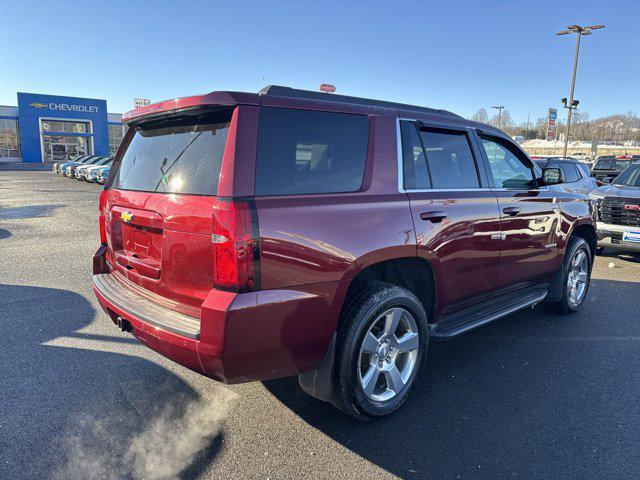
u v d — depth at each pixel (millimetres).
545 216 4504
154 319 2723
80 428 3000
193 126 2879
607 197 7965
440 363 4051
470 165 3881
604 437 2979
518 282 4363
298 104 2801
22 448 2785
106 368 3830
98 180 26422
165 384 3592
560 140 85312
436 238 3326
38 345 4262
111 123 55812
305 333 2652
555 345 4445
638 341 4555
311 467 2668
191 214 2604
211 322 2410
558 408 3322
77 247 8875
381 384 3283
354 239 2820
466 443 2906
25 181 28750
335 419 3160
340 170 2955
